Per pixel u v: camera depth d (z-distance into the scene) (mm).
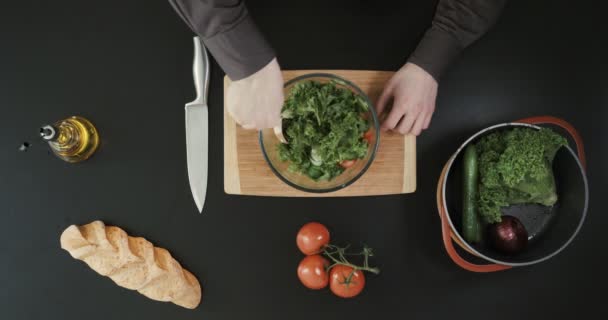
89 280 1182
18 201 1179
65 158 1146
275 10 1168
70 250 1111
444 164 1170
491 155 997
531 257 1035
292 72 1114
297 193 1113
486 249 1079
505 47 1186
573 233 989
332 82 1008
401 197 1166
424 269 1170
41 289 1180
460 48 972
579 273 1173
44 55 1186
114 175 1179
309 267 1082
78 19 1184
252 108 835
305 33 1166
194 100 1137
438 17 957
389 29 1170
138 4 1182
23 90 1187
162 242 1171
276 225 1167
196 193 1150
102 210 1178
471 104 1182
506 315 1176
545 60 1189
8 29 1187
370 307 1176
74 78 1186
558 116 1187
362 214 1166
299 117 986
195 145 1137
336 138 952
